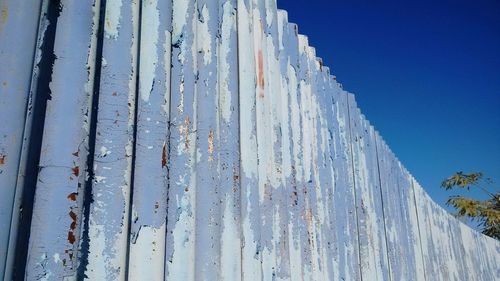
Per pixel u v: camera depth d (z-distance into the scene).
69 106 0.97
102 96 1.02
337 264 2.12
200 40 1.35
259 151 1.57
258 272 1.41
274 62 1.82
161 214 1.07
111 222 0.98
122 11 1.10
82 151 0.97
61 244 0.90
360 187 2.70
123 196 1.02
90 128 1.00
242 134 1.47
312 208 1.95
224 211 1.32
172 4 1.24
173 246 1.11
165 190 1.09
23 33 0.92
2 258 0.81
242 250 1.37
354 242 2.44
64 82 0.97
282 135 1.79
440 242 5.29
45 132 0.93
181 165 1.17
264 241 1.50
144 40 1.13
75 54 1.00
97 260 0.95
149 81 1.11
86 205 0.96
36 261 0.86
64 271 0.89
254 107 1.56
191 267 1.13
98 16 1.07
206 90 1.33
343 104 2.70
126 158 1.04
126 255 1.00
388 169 3.52
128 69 1.08
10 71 0.89
